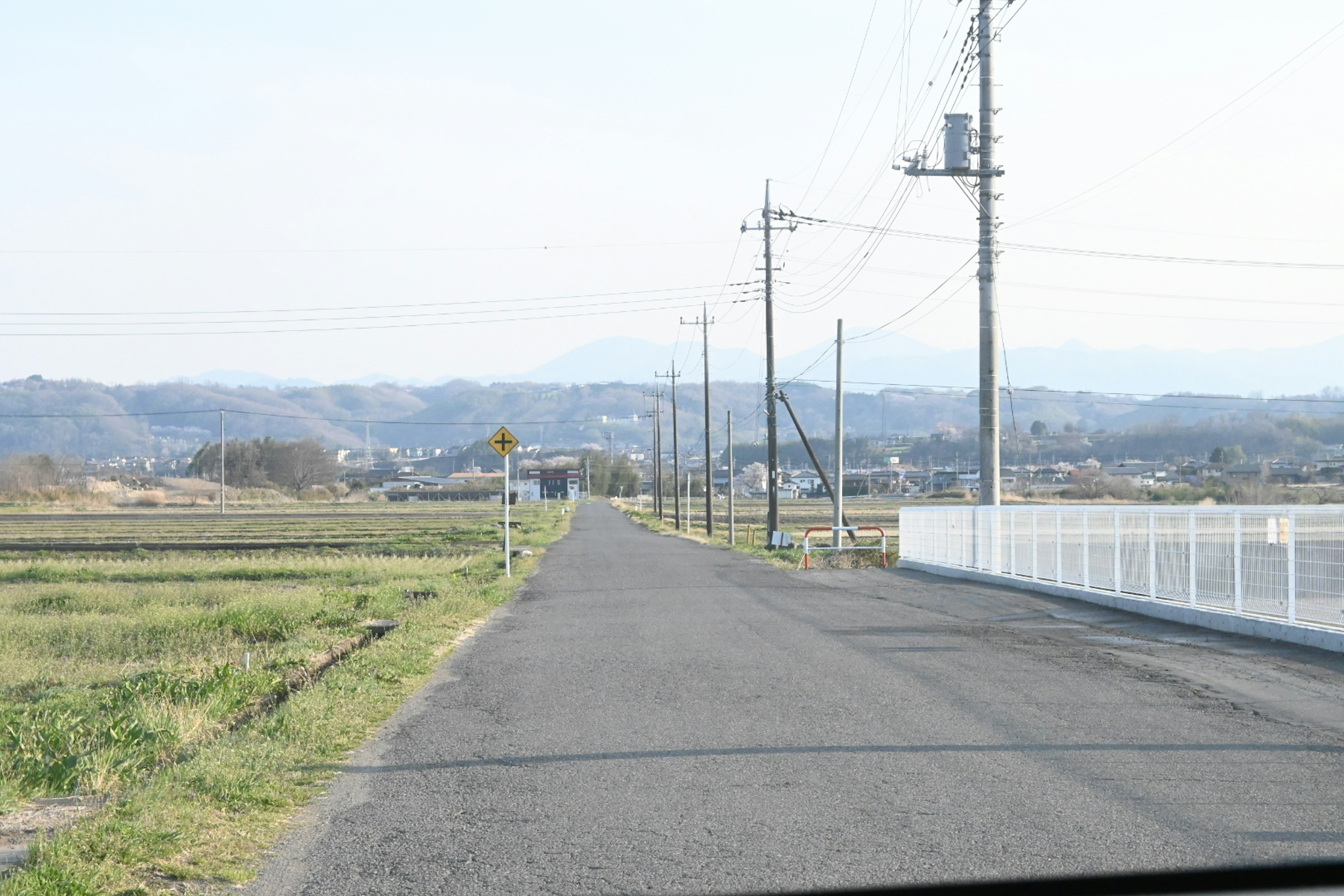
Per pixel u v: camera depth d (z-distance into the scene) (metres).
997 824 6.58
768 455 46.31
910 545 32.88
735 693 11.20
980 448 27.89
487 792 7.66
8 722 9.98
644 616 19.09
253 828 6.82
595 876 5.87
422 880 5.90
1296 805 6.88
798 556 37.09
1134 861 5.87
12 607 22.73
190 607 20.92
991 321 27.88
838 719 9.76
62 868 5.68
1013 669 12.41
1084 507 21.52
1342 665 12.39
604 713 10.40
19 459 134.50
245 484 171.88
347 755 8.91
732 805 7.14
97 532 65.44
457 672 13.27
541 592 25.17
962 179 28.36
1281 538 14.42
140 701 10.66
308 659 14.41
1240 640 14.61
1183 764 7.96
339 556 40.88
